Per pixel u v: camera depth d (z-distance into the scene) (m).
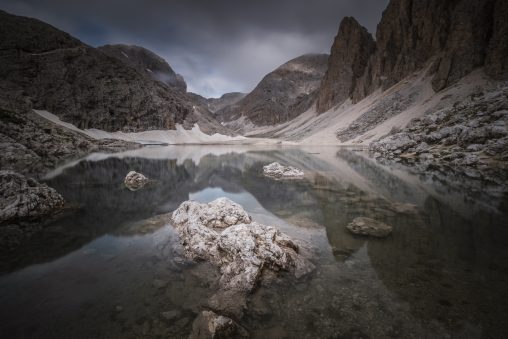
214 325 5.46
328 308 6.30
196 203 13.59
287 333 5.49
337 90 163.12
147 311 6.24
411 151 44.28
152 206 16.12
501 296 6.62
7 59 84.12
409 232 11.42
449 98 71.12
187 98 184.50
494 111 39.19
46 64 90.69
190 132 134.75
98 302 6.58
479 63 77.00
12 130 45.69
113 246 10.20
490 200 16.72
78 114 90.81
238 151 69.69
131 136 107.06
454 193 18.78
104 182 23.77
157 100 123.31
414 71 109.69
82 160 41.56
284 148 83.69
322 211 15.02
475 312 6.01
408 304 6.37
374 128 92.12
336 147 83.75
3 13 94.19
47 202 14.73
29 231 11.70
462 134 37.38
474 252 9.34
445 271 7.96
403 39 120.88
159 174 29.45
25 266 8.49
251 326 5.72
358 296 6.75
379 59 129.38
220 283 7.53
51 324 5.75
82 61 100.81
